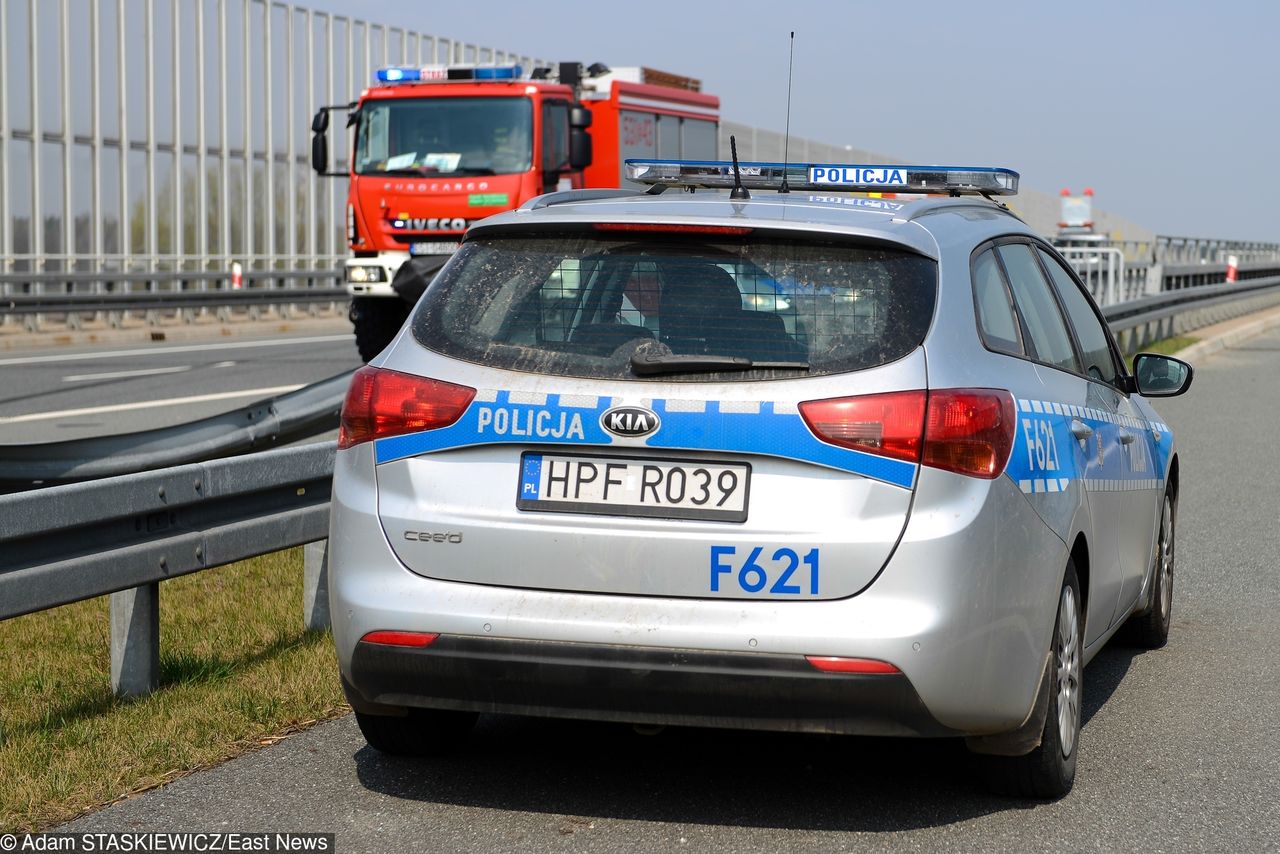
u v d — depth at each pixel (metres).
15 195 52.34
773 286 8.54
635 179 11.59
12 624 14.01
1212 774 9.81
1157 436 12.83
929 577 8.07
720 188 11.70
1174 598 15.27
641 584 8.26
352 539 8.77
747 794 9.31
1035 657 8.73
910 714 8.12
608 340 8.55
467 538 8.50
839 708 8.09
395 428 8.73
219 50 62.56
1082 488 9.76
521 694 8.41
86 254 53.28
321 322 63.44
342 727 10.65
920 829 8.73
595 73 41.97
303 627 13.25
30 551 9.88
